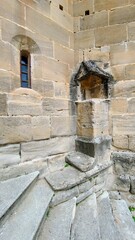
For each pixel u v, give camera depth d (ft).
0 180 6.80
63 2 9.53
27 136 7.70
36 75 8.24
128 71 9.27
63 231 5.42
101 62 9.75
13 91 7.29
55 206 6.74
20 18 7.48
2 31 6.86
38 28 8.20
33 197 6.39
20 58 7.82
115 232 6.22
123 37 9.33
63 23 9.48
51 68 8.73
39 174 7.95
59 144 9.00
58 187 6.93
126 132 9.40
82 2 10.09
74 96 9.77
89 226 6.07
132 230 6.79
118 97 9.46
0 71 6.80
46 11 8.58
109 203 8.11
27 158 7.73
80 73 9.50
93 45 9.88
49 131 8.55
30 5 7.88
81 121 9.52
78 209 7.16
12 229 4.73
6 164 7.04
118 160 9.50
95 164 8.67
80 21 10.00
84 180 7.82
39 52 8.26
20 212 5.50
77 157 8.97
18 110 7.39
